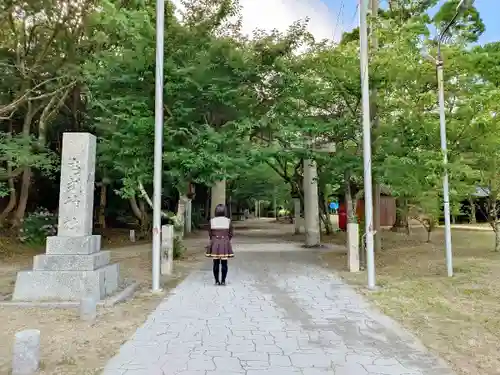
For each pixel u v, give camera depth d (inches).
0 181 631.8
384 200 954.7
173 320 233.5
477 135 439.5
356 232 409.7
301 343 194.7
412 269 403.5
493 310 249.9
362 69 335.9
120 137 430.3
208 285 339.6
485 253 502.6
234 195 1249.4
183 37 443.2
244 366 165.8
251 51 442.0
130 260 490.0
